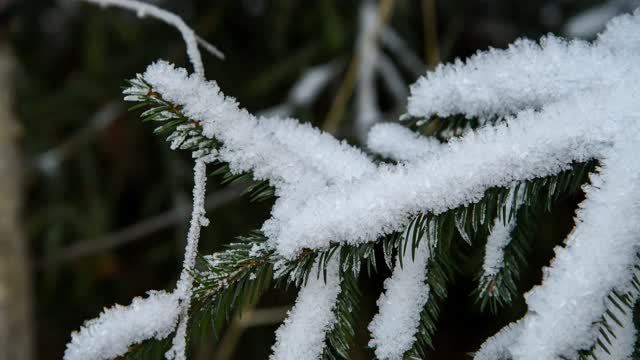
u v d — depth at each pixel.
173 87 0.86
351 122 2.06
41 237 2.30
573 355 0.80
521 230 0.90
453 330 2.41
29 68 2.34
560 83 0.88
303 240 0.84
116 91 2.24
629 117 0.84
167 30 2.19
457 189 0.84
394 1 1.90
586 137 0.84
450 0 2.14
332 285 0.87
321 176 0.88
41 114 2.26
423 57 2.18
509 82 0.90
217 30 2.26
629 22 0.91
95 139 2.28
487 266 0.90
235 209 2.20
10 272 1.46
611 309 0.84
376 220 0.84
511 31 2.20
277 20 2.17
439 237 0.85
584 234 0.82
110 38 2.21
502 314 2.17
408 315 0.87
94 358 0.83
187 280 0.84
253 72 2.28
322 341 0.86
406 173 0.85
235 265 0.86
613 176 0.82
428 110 0.93
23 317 1.48
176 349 0.83
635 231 0.81
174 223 2.27
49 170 2.26
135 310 0.84
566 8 2.10
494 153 0.84
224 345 1.88
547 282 0.81
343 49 2.07
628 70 0.87
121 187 2.34
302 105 2.01
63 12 2.27
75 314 2.44
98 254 2.34
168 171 2.23
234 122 0.87
